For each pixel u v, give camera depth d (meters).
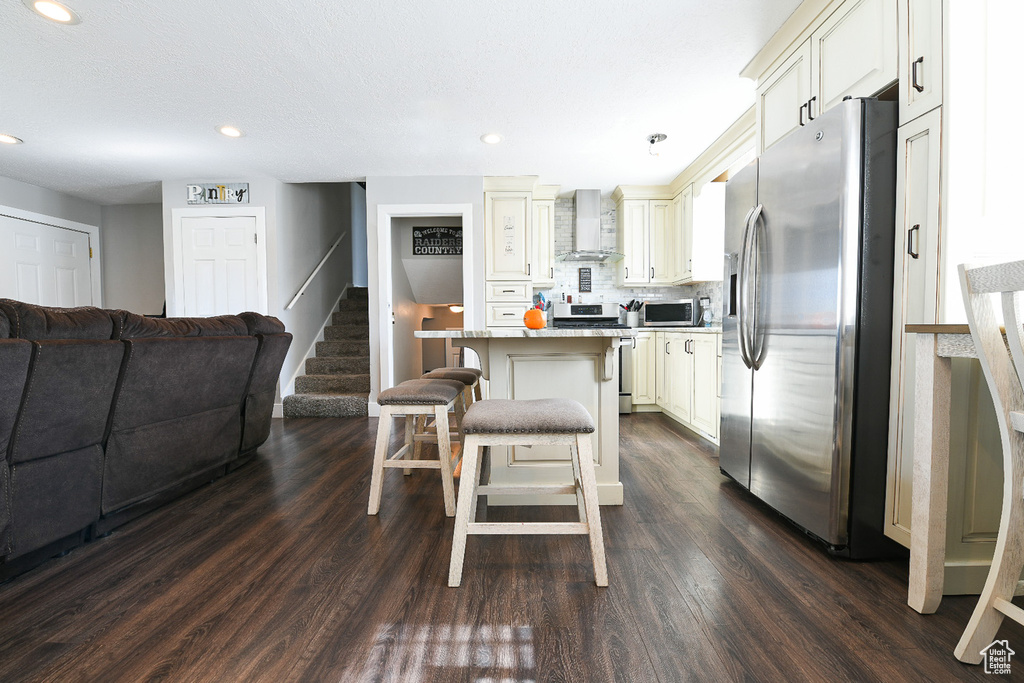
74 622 1.33
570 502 2.11
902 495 1.62
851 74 1.87
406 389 2.21
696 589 1.50
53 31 2.23
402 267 5.59
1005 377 1.13
